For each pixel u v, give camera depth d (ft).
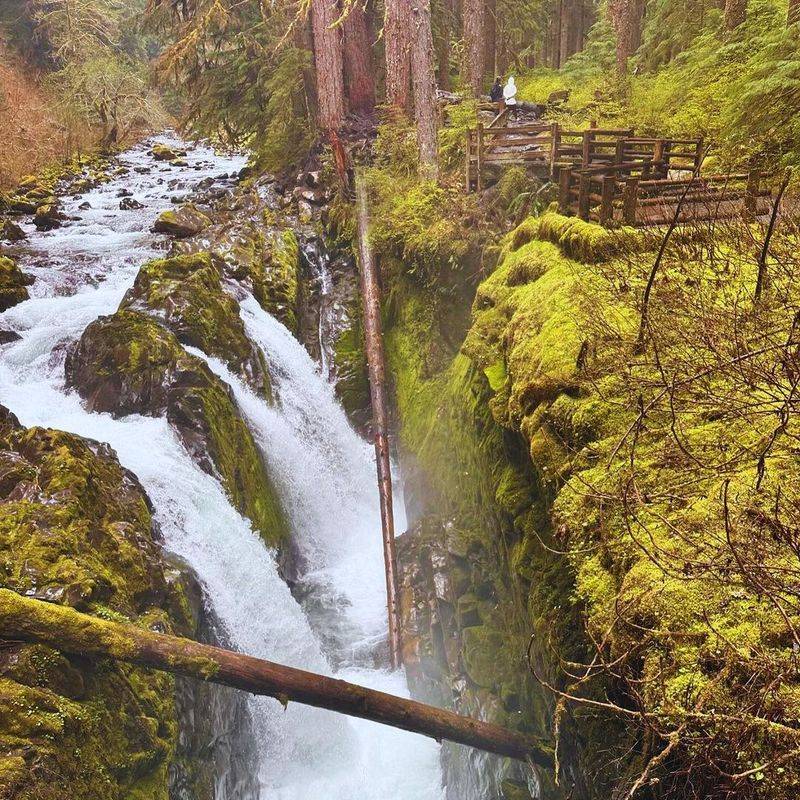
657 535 13.74
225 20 67.56
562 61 123.24
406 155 57.21
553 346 20.97
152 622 22.30
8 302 42.70
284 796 28.27
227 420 35.65
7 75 101.55
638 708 12.56
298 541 39.81
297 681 19.04
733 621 11.46
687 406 15.85
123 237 56.44
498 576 27.73
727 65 50.60
